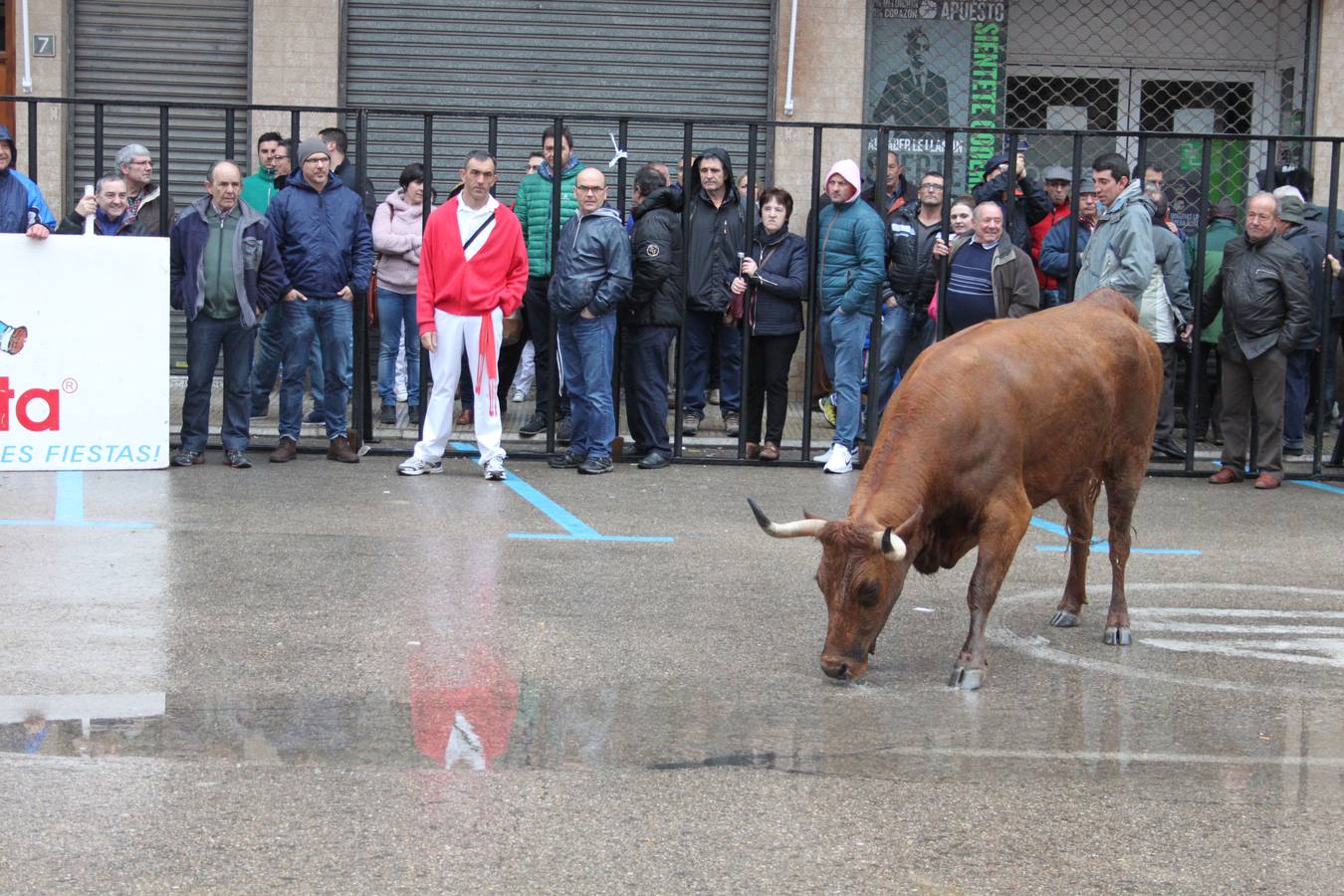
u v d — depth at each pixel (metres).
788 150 14.28
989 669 6.28
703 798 4.74
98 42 14.01
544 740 5.23
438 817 4.54
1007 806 4.74
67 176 14.09
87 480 10.02
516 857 4.28
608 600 7.18
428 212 10.89
